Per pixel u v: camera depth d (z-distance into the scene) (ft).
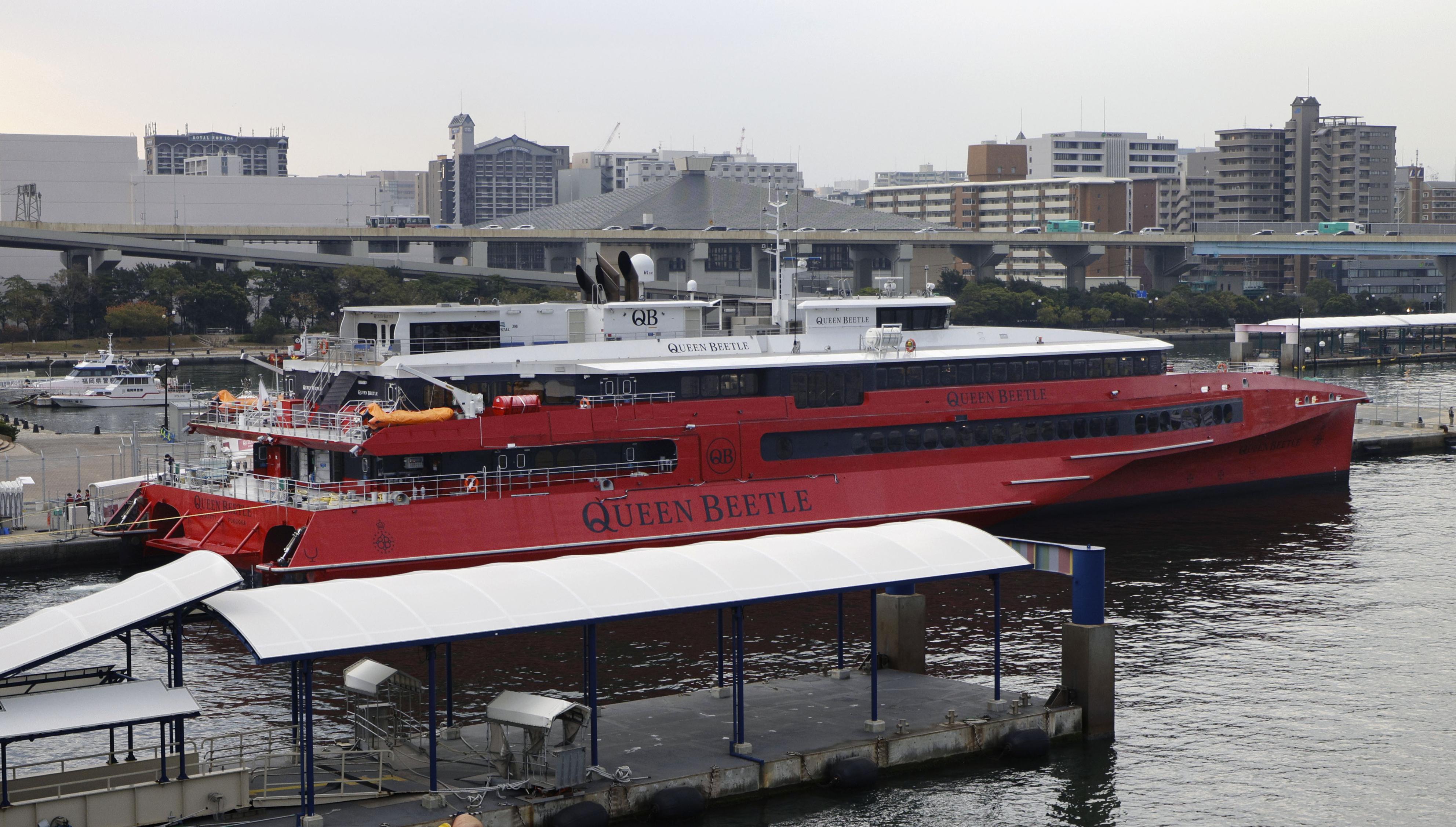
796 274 262.67
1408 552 247.70
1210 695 169.89
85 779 123.65
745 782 135.85
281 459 219.82
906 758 144.46
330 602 126.11
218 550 205.05
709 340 242.37
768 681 173.06
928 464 247.09
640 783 130.82
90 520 250.98
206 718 161.89
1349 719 161.79
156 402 540.11
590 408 217.77
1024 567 153.99
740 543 150.82
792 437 233.96
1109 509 279.08
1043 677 174.29
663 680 176.24
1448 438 389.19
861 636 195.21
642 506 213.87
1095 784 142.82
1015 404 256.73
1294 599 214.48
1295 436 303.07
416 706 154.10
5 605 210.18
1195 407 282.77
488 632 124.98
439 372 215.51
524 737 131.85
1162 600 214.28
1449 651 187.73
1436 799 140.15
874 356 244.01
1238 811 137.49
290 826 119.65
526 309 237.45
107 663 183.21
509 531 203.21
